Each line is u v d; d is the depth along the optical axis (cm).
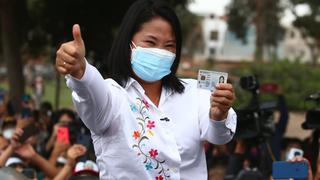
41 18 1151
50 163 450
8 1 1022
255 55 2773
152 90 227
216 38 5794
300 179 316
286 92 2014
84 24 1084
